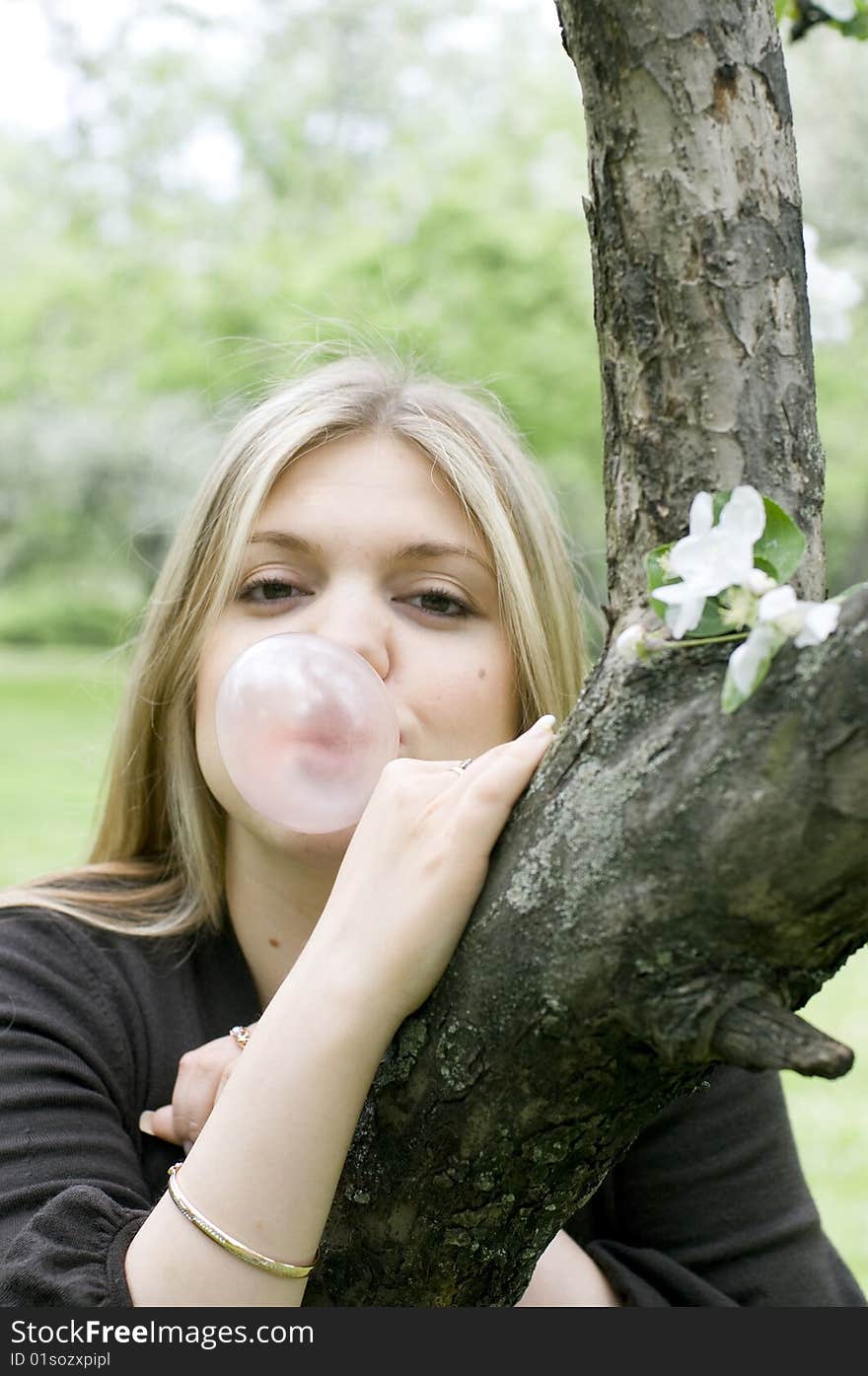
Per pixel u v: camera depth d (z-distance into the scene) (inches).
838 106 361.1
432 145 464.1
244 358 453.1
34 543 712.4
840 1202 130.6
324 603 55.1
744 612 32.4
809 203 360.8
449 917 38.4
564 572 66.5
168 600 63.7
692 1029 33.3
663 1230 58.7
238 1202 39.0
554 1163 39.0
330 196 493.0
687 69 36.7
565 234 438.0
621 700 35.8
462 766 42.3
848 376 432.1
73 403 577.9
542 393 434.3
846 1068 31.3
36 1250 42.5
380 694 48.1
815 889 31.7
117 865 66.1
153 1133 54.6
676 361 37.3
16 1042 52.3
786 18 58.8
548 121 463.2
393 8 496.7
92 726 487.2
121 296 493.4
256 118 495.8
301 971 40.3
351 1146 41.4
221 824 61.1
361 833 41.3
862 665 30.3
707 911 33.0
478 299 431.8
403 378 64.1
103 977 57.2
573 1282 54.0
